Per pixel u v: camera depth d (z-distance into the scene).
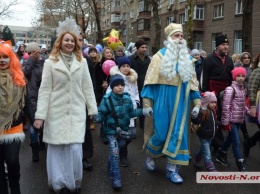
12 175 3.49
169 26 4.58
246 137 6.73
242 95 4.96
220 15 26.64
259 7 21.64
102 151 5.93
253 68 5.41
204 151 4.82
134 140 6.71
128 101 4.47
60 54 3.76
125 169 5.00
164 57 4.37
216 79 5.40
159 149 4.62
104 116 4.39
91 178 4.61
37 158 5.28
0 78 3.32
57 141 3.65
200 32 28.95
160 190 4.22
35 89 5.05
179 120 4.37
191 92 4.49
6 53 3.36
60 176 3.75
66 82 3.69
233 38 24.94
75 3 37.66
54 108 3.69
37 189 4.20
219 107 5.37
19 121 3.48
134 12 43.66
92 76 5.54
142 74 7.11
